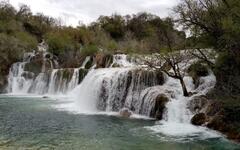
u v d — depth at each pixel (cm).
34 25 8125
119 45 7294
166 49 2894
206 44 2231
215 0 2128
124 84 2789
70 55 5938
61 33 7144
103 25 8900
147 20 8238
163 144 1588
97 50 5800
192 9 2216
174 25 2533
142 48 4888
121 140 1662
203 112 2106
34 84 4653
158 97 2388
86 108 2944
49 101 3453
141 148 1515
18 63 5038
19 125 2030
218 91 2125
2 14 7544
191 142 1628
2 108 2820
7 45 5194
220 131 1858
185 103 2262
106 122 2184
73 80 4278
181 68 2950
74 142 1609
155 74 2767
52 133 1811
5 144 1545
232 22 1780
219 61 2041
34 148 1481
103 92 2891
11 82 4844
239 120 1853
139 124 2109
